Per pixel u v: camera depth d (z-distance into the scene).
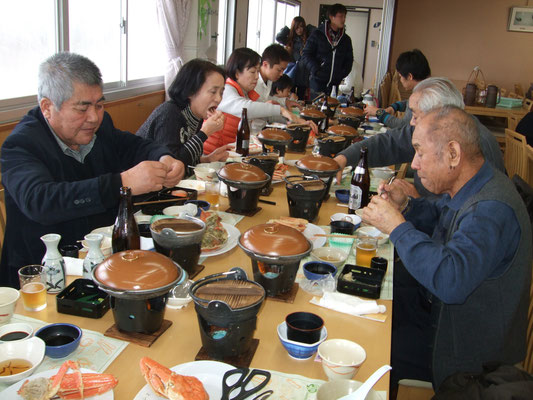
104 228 1.54
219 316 0.93
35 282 1.15
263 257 1.15
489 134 2.00
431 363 1.52
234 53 3.27
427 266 1.22
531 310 1.63
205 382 0.90
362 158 1.86
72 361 0.90
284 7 11.62
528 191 1.73
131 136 2.03
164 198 1.78
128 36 4.89
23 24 3.34
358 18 12.05
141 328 1.05
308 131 2.92
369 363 1.02
